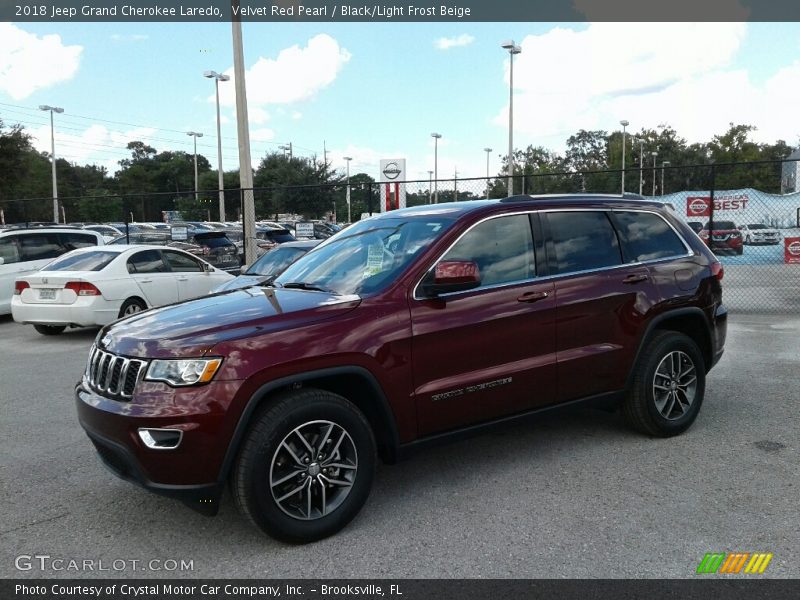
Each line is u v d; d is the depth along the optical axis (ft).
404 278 13.19
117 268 34.42
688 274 17.21
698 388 17.29
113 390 11.73
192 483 11.04
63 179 306.96
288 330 11.76
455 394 13.34
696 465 15.07
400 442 12.89
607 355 15.58
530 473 14.82
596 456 15.78
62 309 32.96
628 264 16.29
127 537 12.31
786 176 142.82
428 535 12.03
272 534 11.43
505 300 14.05
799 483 13.96
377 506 13.33
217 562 11.31
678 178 129.80
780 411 19.10
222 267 56.65
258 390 11.26
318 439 11.91
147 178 320.09
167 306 13.97
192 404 10.89
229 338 11.35
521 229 14.94
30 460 16.44
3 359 29.84
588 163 331.57
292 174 159.33
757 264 55.52
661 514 12.61
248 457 11.16
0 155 128.98
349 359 12.08
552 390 14.80
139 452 10.99
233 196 191.11
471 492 13.87
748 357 26.55
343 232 16.72
